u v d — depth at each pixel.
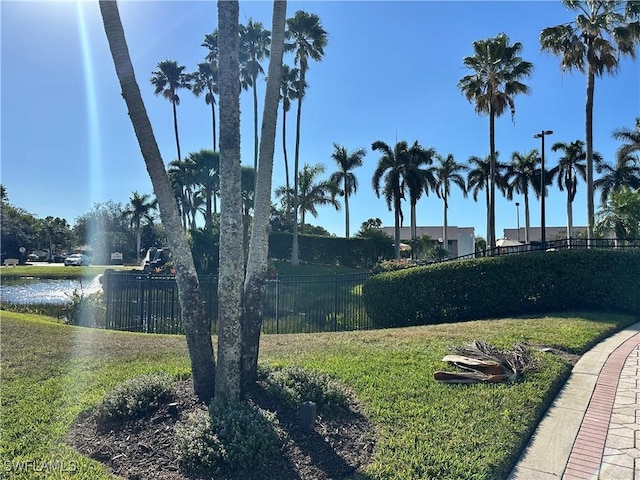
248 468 3.42
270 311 14.15
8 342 7.73
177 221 4.59
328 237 35.09
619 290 11.62
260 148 4.82
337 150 39.56
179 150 43.53
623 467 3.75
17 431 4.10
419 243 43.69
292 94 37.47
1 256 58.91
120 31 4.46
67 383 5.55
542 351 7.11
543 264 11.61
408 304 12.13
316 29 32.41
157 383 4.54
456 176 49.81
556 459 3.87
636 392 5.57
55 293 22.42
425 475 3.37
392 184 37.12
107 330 10.34
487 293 11.66
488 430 4.14
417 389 5.20
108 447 3.79
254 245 4.75
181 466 3.46
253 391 4.59
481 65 27.23
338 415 4.39
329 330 12.19
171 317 11.95
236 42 4.48
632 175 44.38
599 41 19.77
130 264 60.25
